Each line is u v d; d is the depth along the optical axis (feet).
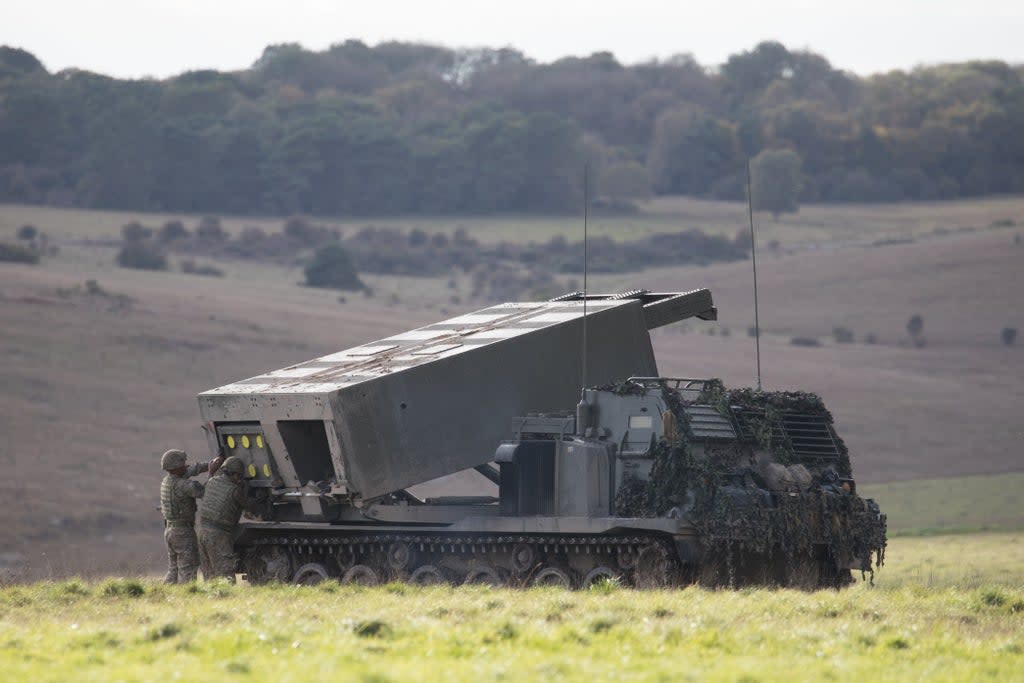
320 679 136.98
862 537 262.67
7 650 162.71
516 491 267.59
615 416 263.08
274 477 284.41
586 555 259.60
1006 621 204.85
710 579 249.75
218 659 155.74
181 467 282.56
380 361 296.30
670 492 248.93
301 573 294.66
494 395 287.69
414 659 153.48
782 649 167.73
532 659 153.79
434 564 278.87
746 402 267.39
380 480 273.33
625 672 146.20
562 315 307.78
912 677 149.38
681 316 322.55
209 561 280.92
